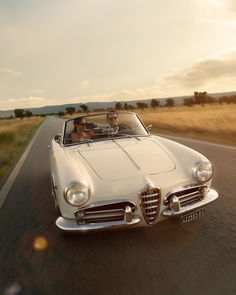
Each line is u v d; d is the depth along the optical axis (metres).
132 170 2.50
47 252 2.44
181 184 2.47
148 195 2.30
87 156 2.89
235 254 2.18
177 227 2.69
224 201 3.29
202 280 1.90
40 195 4.07
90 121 3.69
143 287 1.88
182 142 8.55
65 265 2.22
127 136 3.65
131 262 2.19
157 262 2.16
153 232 2.62
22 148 10.06
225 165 5.06
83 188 2.21
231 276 1.92
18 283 2.04
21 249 2.53
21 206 3.67
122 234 2.63
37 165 6.35
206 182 2.61
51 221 3.11
